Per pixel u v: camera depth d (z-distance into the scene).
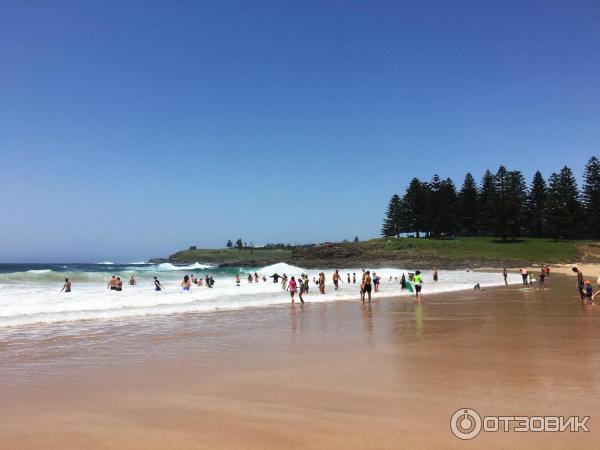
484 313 16.83
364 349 10.06
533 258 90.62
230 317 17.08
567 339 10.76
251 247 187.62
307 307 20.92
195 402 6.39
